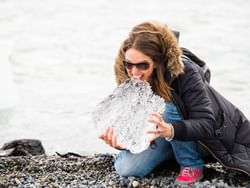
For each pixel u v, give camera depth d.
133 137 5.86
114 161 6.74
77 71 15.59
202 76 6.00
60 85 14.03
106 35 21.47
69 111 11.62
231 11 24.75
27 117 11.23
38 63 16.70
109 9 26.97
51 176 6.55
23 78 14.82
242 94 12.33
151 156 6.20
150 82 5.91
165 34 5.68
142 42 5.62
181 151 6.11
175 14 25.03
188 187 6.02
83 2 28.52
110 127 5.79
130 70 5.78
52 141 9.77
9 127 10.65
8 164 6.98
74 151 9.25
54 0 29.53
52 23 24.36
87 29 22.78
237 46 17.97
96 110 6.09
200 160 6.19
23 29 23.12
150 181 6.19
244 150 6.04
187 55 6.14
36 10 27.02
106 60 17.02
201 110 5.79
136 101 5.95
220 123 5.96
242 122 6.15
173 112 5.98
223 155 5.96
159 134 5.61
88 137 9.87
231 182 6.17
